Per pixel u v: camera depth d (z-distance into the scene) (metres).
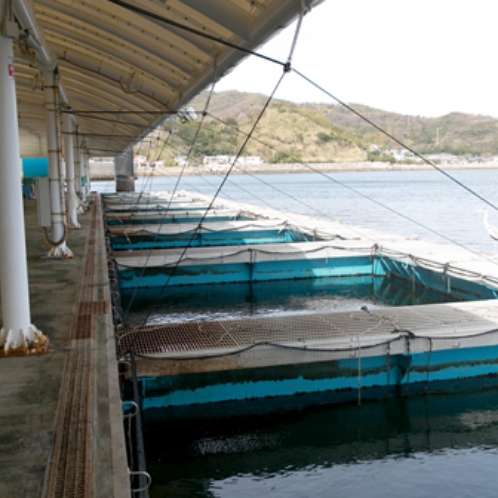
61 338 5.02
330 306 11.57
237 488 5.26
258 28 4.79
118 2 4.21
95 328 5.30
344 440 6.10
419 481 5.34
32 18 6.11
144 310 11.41
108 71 9.37
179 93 8.80
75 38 7.90
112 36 7.30
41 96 15.12
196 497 5.11
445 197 47.38
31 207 19.92
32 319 5.60
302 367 6.69
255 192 64.56
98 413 3.56
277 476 5.45
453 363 7.18
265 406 6.62
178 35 6.14
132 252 12.94
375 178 85.69
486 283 10.06
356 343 6.64
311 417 6.54
